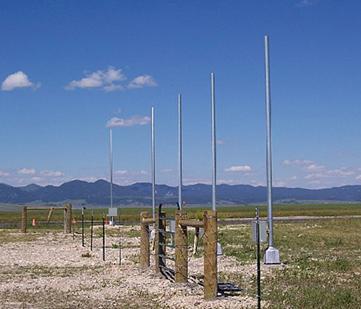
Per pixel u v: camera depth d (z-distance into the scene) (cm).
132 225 6109
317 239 4066
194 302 1883
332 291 1994
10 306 1905
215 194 3136
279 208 15912
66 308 1870
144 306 1878
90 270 2681
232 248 3481
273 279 2298
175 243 2238
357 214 10275
